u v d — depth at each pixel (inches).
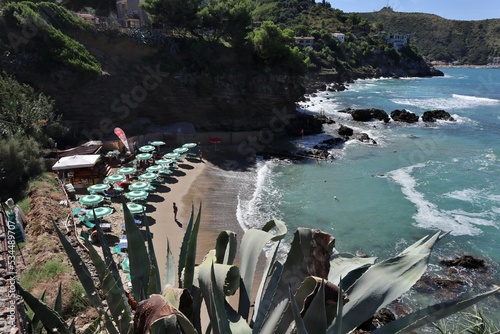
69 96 1507.1
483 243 912.9
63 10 1641.2
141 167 1325.0
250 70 1985.7
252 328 178.5
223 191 1230.3
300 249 180.2
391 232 978.1
